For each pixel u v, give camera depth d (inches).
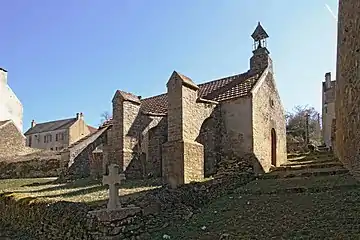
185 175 538.0
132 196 475.2
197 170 562.6
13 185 813.2
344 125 603.2
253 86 712.4
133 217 383.9
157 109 867.4
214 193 520.4
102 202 446.0
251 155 657.6
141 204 412.5
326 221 322.0
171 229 385.4
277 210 391.5
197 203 477.7
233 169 654.5
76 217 398.9
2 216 573.0
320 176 558.3
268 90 783.1
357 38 482.9
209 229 362.0
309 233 297.0
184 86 588.1
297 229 313.0
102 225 363.9
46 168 991.6
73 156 922.7
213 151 673.6
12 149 1223.5
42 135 2642.7
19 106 1547.7
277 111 837.8
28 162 1029.2
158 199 438.3
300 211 371.2
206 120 663.8
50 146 2583.7
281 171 676.1
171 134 580.1
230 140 687.7
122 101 743.7
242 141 673.6
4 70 1477.6
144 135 764.6
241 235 320.5
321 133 1956.2
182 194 473.7
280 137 848.3
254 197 479.2
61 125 2605.8
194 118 612.1
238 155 673.0
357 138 485.1
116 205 377.7
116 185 382.6
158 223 404.2
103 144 878.4
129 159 728.3
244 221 368.5
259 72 789.9
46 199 501.0
